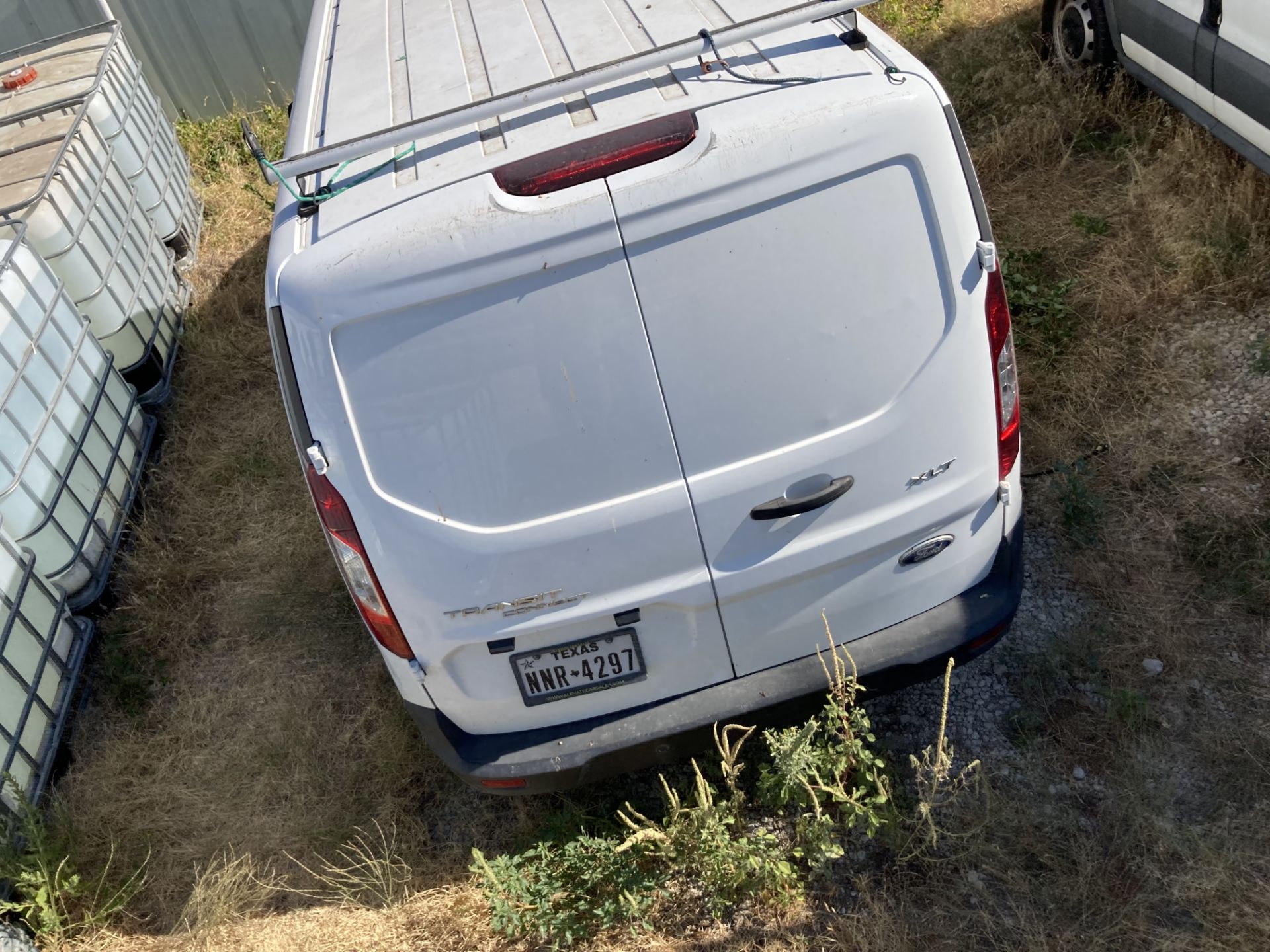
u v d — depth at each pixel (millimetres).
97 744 3820
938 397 2408
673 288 2213
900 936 2639
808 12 2254
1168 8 4758
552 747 2723
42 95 5875
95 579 4289
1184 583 3350
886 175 2197
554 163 2182
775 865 2709
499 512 2375
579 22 2990
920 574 2668
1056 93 5531
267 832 3355
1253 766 2840
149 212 6117
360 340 2209
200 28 8180
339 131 2750
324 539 4430
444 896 3053
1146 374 4020
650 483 2379
